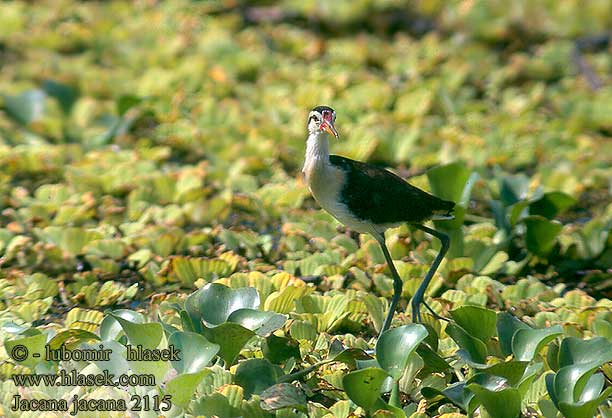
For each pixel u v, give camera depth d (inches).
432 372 320.2
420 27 794.8
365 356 312.0
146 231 445.1
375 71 709.3
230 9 819.4
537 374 315.3
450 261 414.6
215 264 406.9
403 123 601.9
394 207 365.7
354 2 813.2
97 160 529.7
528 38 775.1
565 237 446.3
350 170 367.6
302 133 580.1
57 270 426.6
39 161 531.8
